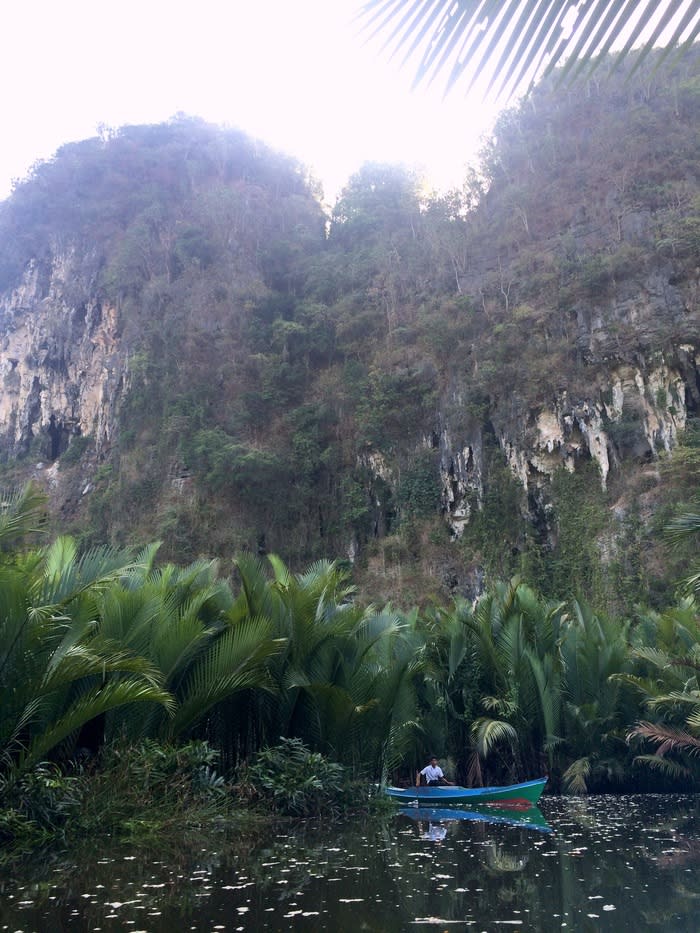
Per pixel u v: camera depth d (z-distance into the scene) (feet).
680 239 196.54
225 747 40.42
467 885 20.53
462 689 55.26
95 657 26.53
